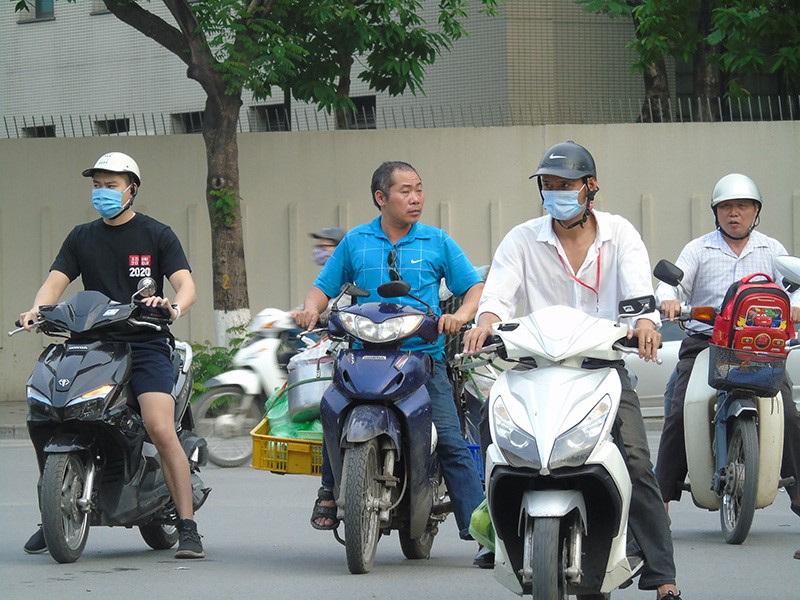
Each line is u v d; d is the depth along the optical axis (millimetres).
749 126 49125
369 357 18812
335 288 20484
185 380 21094
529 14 64938
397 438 18562
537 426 13414
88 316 19469
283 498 28484
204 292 51156
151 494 20219
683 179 49281
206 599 17469
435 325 19047
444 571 19812
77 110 80250
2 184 51969
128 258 20391
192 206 51125
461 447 19469
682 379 23188
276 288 50750
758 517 26172
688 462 22688
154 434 19734
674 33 53219
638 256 15805
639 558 14758
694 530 24609
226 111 46969
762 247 23344
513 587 13836
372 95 68562
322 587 18359
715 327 20188
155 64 77250
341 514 18984
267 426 21969
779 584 18938
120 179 20219
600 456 13336
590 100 65562
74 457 19562
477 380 21812
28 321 19625
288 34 46938
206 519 25562
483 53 65500
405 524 19656
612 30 65562
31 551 21109
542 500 13273
